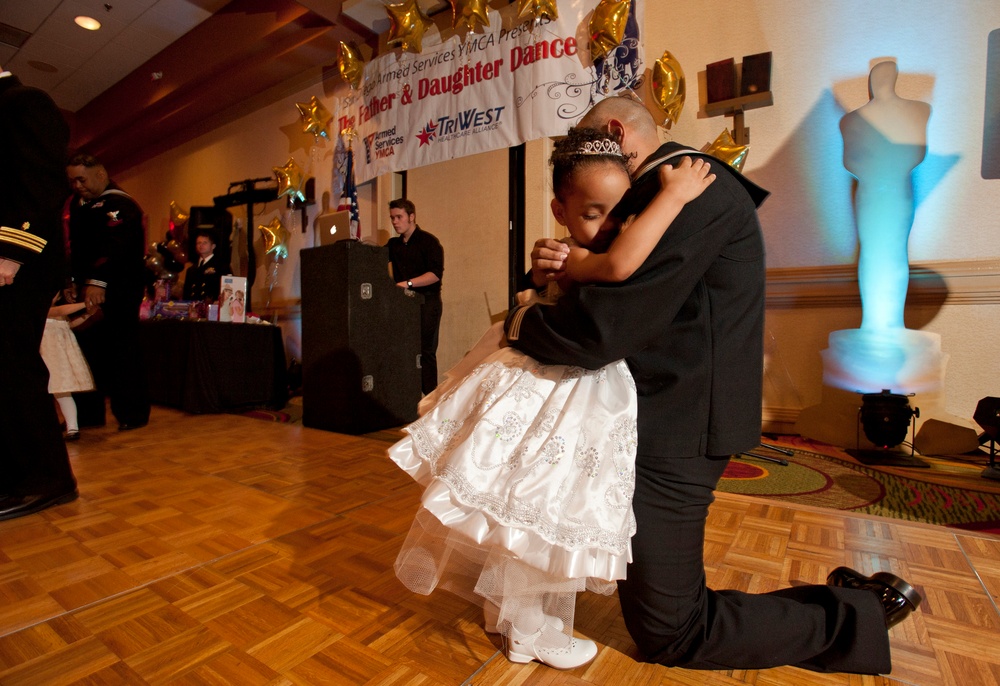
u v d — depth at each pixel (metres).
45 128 1.92
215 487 2.34
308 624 1.27
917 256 3.07
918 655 1.16
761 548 1.69
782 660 1.03
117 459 2.83
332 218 4.75
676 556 0.98
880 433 2.80
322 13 4.79
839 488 2.32
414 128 4.76
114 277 3.44
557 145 0.99
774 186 3.43
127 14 5.91
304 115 5.51
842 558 1.62
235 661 1.12
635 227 0.83
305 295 3.69
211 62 6.04
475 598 1.14
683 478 0.96
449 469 0.88
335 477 2.49
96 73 7.28
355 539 1.77
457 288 4.90
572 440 0.90
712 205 0.88
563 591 0.93
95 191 3.45
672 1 3.68
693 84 3.64
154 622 1.28
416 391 3.91
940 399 2.99
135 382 3.62
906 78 3.09
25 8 5.75
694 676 1.08
